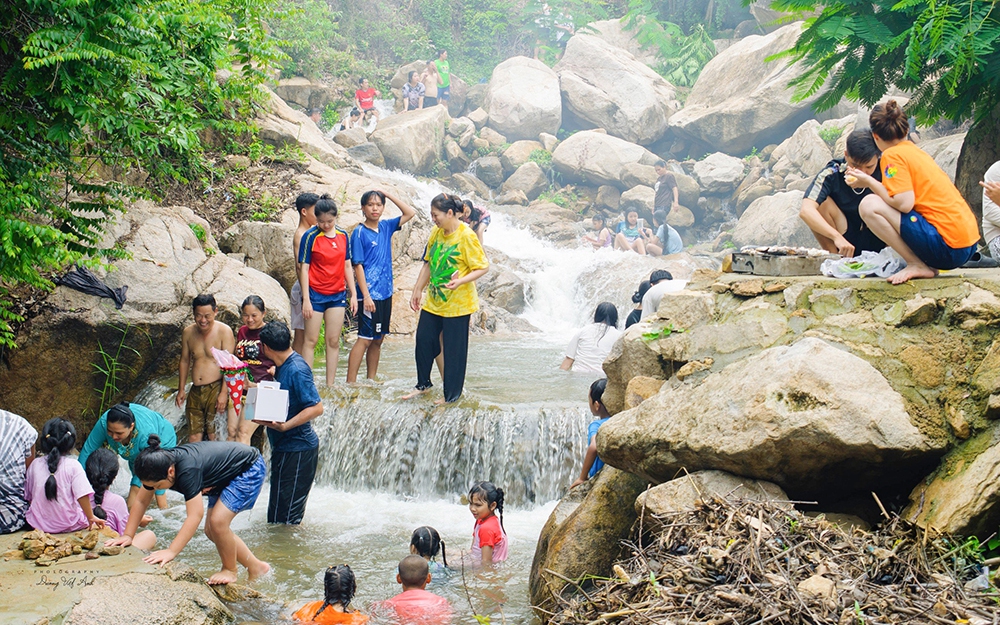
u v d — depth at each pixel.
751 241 18.22
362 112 22.77
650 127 23.89
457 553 5.89
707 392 4.70
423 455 7.45
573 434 7.29
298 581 5.50
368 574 5.65
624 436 4.86
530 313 14.23
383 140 21.03
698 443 4.50
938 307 4.64
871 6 7.00
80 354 8.12
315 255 8.12
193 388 7.72
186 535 5.03
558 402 7.69
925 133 17.11
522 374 9.56
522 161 23.00
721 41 27.08
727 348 5.20
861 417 4.16
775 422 4.26
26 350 7.85
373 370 8.88
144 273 8.83
